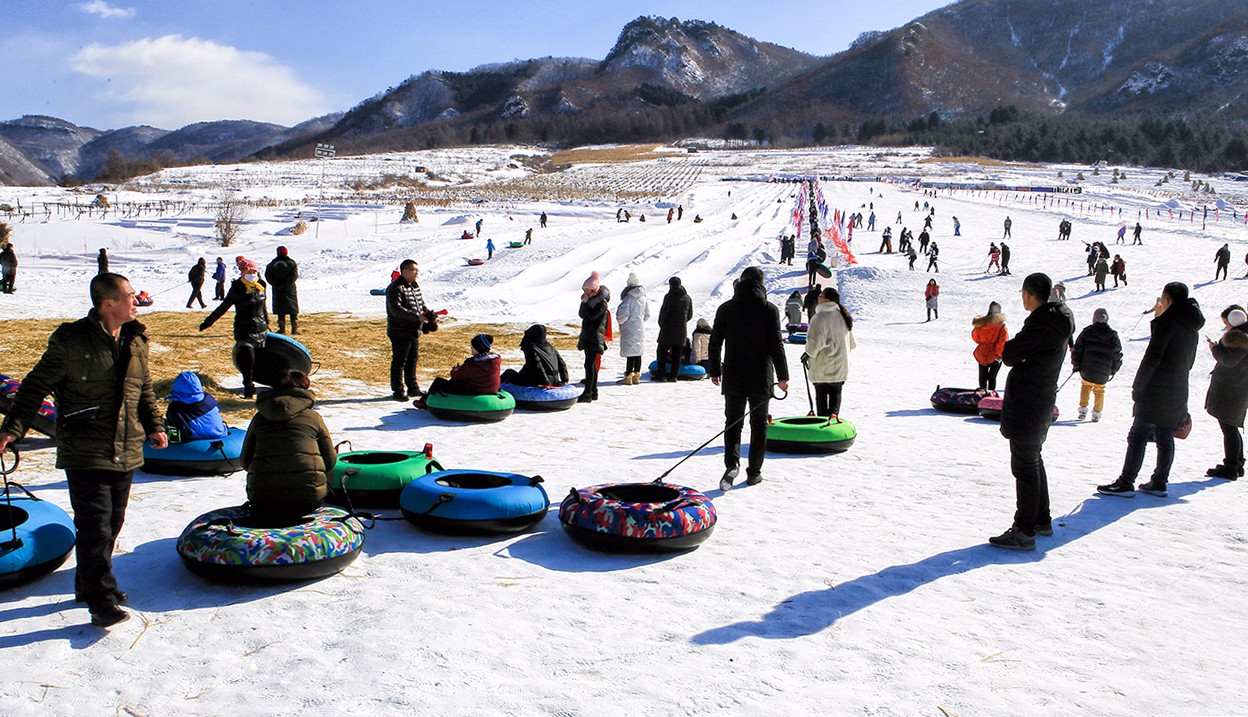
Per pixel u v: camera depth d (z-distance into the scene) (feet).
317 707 11.84
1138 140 604.90
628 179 465.06
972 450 30.89
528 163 591.37
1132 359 64.54
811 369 32.27
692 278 121.29
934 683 13.08
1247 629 15.46
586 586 16.66
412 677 12.72
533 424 33.68
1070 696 12.83
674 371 47.29
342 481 19.11
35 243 145.07
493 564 17.72
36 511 16.43
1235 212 270.46
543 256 128.06
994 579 17.63
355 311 74.02
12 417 13.43
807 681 13.00
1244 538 20.76
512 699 12.16
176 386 24.40
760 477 25.20
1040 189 368.89
